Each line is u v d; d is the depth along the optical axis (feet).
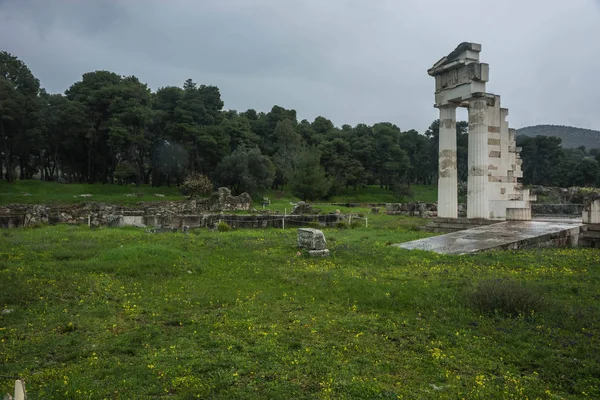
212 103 275.39
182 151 246.06
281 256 54.19
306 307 32.91
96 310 31.99
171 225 96.73
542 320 28.68
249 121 346.74
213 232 83.82
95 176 289.74
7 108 207.72
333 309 32.48
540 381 20.98
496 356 23.84
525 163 307.58
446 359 23.24
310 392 19.79
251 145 287.89
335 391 19.76
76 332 27.78
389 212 144.77
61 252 52.85
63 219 103.45
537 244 61.98
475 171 88.89
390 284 39.50
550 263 48.96
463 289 36.58
